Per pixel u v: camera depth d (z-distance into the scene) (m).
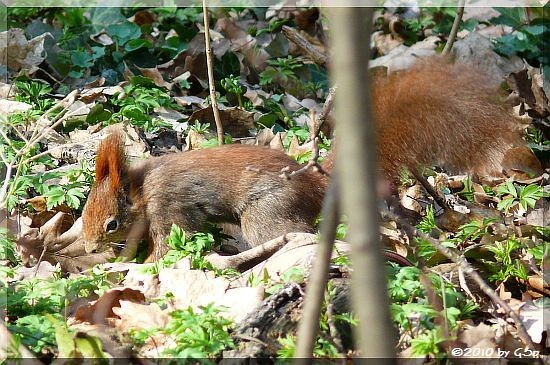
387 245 7.66
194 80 11.78
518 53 13.20
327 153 8.95
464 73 8.57
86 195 8.68
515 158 9.85
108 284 6.95
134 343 5.95
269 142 10.16
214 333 5.77
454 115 8.47
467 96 8.50
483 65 12.52
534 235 8.03
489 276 7.23
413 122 8.44
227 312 6.16
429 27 14.27
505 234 7.90
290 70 12.09
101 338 5.89
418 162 8.47
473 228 7.72
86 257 7.95
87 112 10.23
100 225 8.09
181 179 8.32
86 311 6.30
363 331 3.68
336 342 5.56
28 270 7.38
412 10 14.75
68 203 8.22
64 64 11.84
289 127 10.90
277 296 6.11
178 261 7.02
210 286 6.54
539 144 10.66
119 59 12.24
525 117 10.57
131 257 8.34
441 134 8.46
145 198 8.29
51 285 6.59
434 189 8.78
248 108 11.05
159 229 8.36
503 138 8.76
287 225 8.12
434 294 6.12
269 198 8.16
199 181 8.32
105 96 10.89
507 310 6.01
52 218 8.01
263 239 8.20
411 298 6.20
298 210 8.14
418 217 8.58
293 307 6.03
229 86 11.24
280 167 8.30
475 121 8.50
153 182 8.32
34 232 8.01
